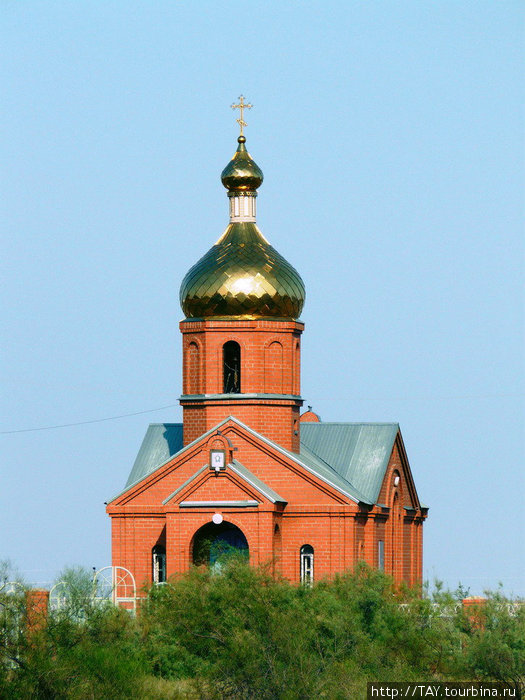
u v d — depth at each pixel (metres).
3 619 109.56
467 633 125.25
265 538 152.62
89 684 109.88
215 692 113.94
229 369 164.00
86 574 124.00
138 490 159.88
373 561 161.62
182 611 123.81
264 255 163.38
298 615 119.31
